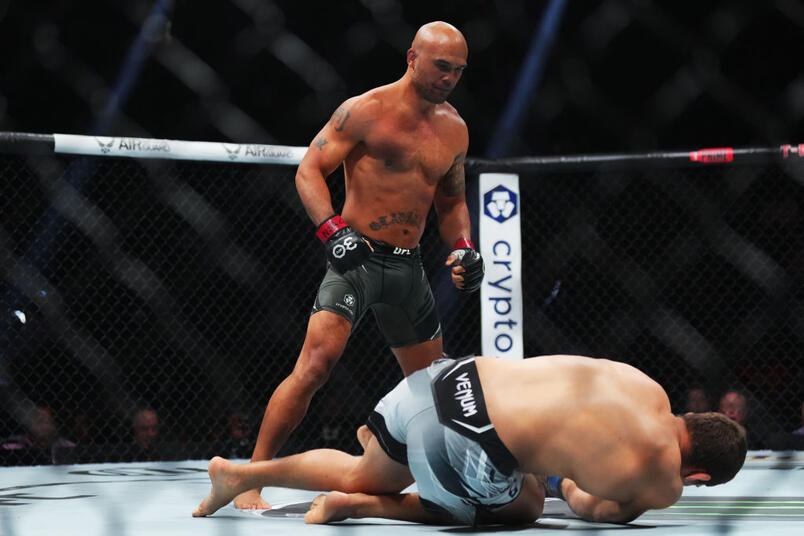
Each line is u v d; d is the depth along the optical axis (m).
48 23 5.36
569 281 6.41
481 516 2.37
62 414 5.67
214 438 6.02
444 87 2.85
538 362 2.36
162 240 6.11
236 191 6.16
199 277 6.16
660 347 6.43
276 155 4.34
